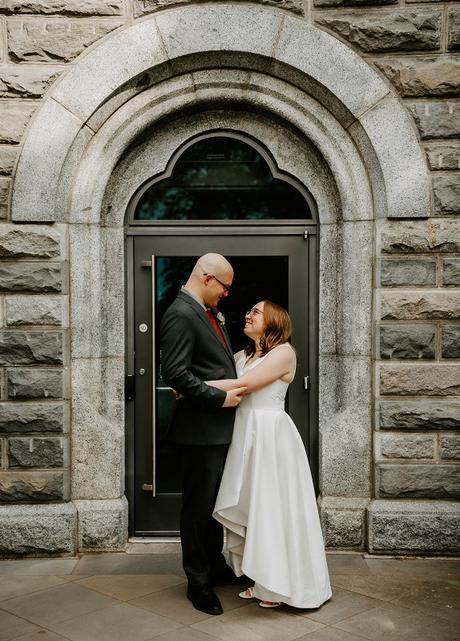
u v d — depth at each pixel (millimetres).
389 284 4816
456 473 4809
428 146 4785
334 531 4867
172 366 3836
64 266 4867
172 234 5121
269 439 3916
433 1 4742
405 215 4793
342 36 4805
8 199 4832
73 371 4938
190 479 4000
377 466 4848
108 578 4430
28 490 4855
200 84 4938
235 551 4059
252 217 5145
